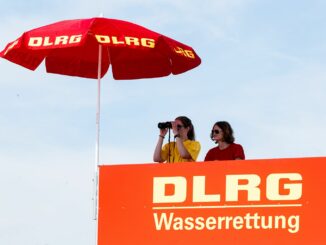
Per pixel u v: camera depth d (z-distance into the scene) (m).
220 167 18.53
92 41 22.66
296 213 18.11
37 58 22.20
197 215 18.53
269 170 18.33
